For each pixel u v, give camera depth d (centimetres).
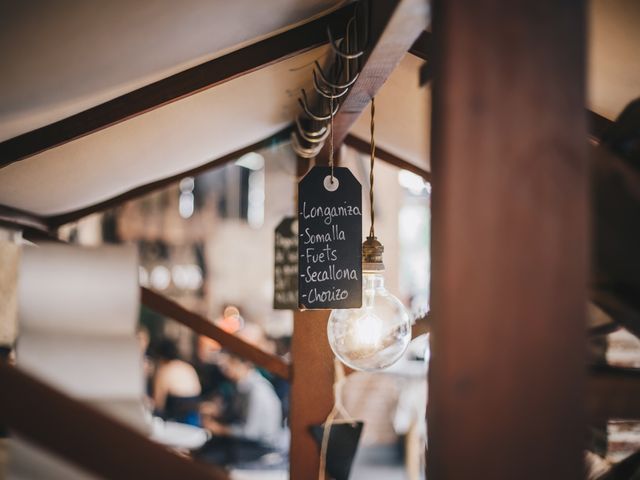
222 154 349
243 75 219
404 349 221
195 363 830
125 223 1313
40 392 108
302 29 213
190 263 1350
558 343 105
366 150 340
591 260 137
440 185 107
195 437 447
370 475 587
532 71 107
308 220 220
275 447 574
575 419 105
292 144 324
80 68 174
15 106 187
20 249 297
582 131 107
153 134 258
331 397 308
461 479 104
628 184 130
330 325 225
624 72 191
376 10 170
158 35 169
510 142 107
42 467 163
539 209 106
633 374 214
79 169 268
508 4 107
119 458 109
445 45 107
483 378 105
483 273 106
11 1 129
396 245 725
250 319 1329
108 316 264
